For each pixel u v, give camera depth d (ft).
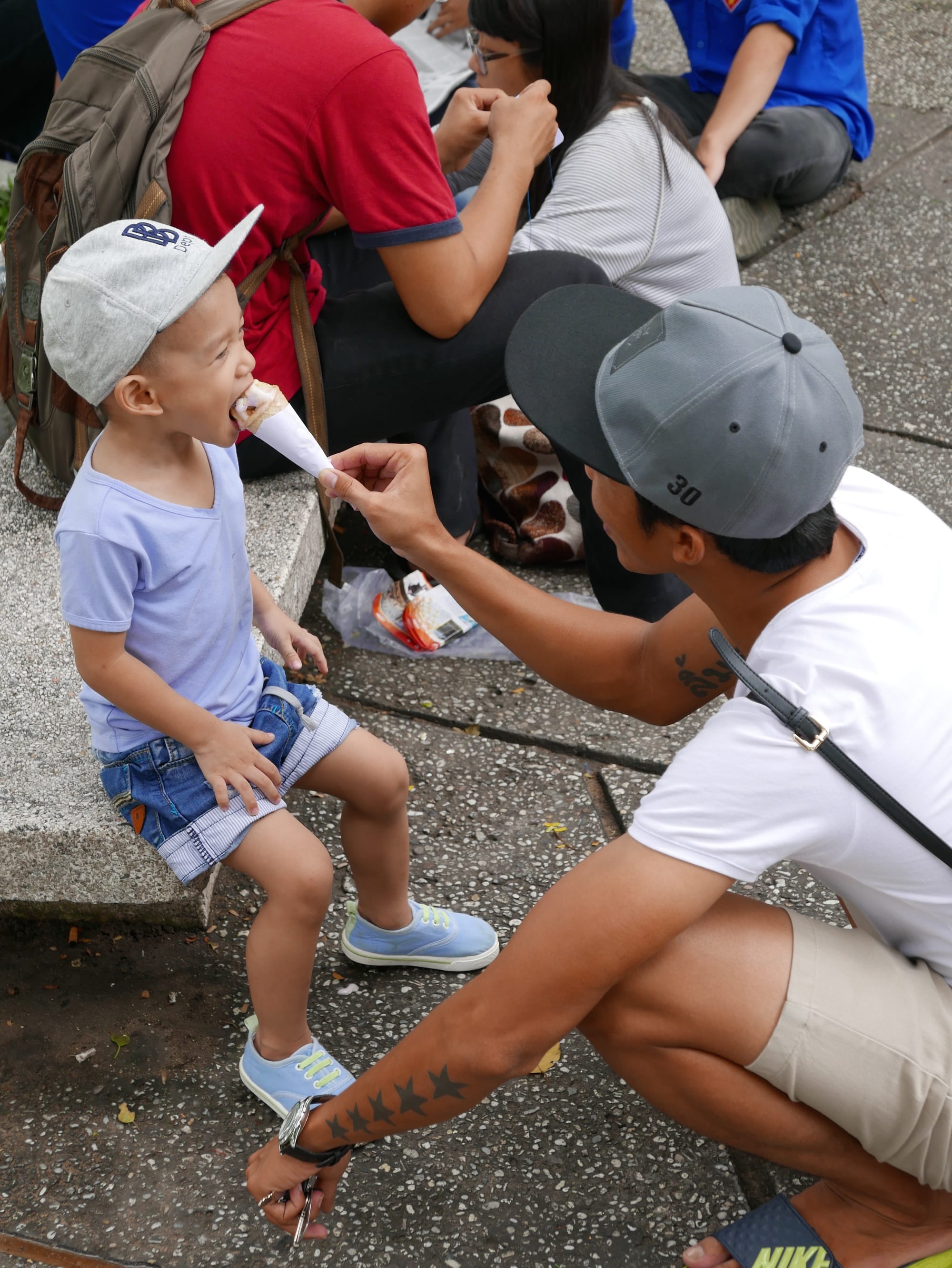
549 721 7.95
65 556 4.84
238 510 5.44
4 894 6.01
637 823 4.15
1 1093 5.72
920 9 17.85
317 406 7.14
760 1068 4.50
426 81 11.44
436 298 6.98
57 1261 5.08
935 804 4.05
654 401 4.04
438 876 6.88
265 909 5.35
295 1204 4.88
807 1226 4.87
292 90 6.22
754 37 11.88
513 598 5.51
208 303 4.78
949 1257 4.81
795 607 4.29
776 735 4.02
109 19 8.44
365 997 6.26
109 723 5.42
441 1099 4.43
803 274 12.51
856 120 13.28
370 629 8.52
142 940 6.45
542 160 7.88
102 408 4.90
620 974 4.11
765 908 4.66
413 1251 5.14
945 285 12.51
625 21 12.32
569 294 5.18
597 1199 5.34
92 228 6.36
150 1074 5.83
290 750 5.61
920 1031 4.39
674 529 4.24
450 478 8.57
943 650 4.16
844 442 4.02
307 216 6.70
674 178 8.59
